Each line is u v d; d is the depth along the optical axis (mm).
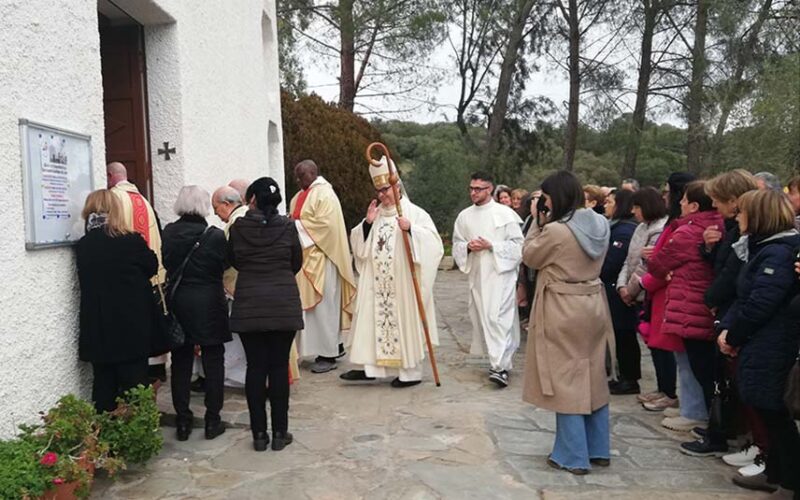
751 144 14180
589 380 4020
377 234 6137
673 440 4648
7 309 3580
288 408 4938
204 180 6715
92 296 4066
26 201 3719
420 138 21797
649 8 18922
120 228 4125
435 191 17438
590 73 20250
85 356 4082
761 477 3832
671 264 4473
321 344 6555
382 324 6055
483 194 6234
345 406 5480
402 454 4406
